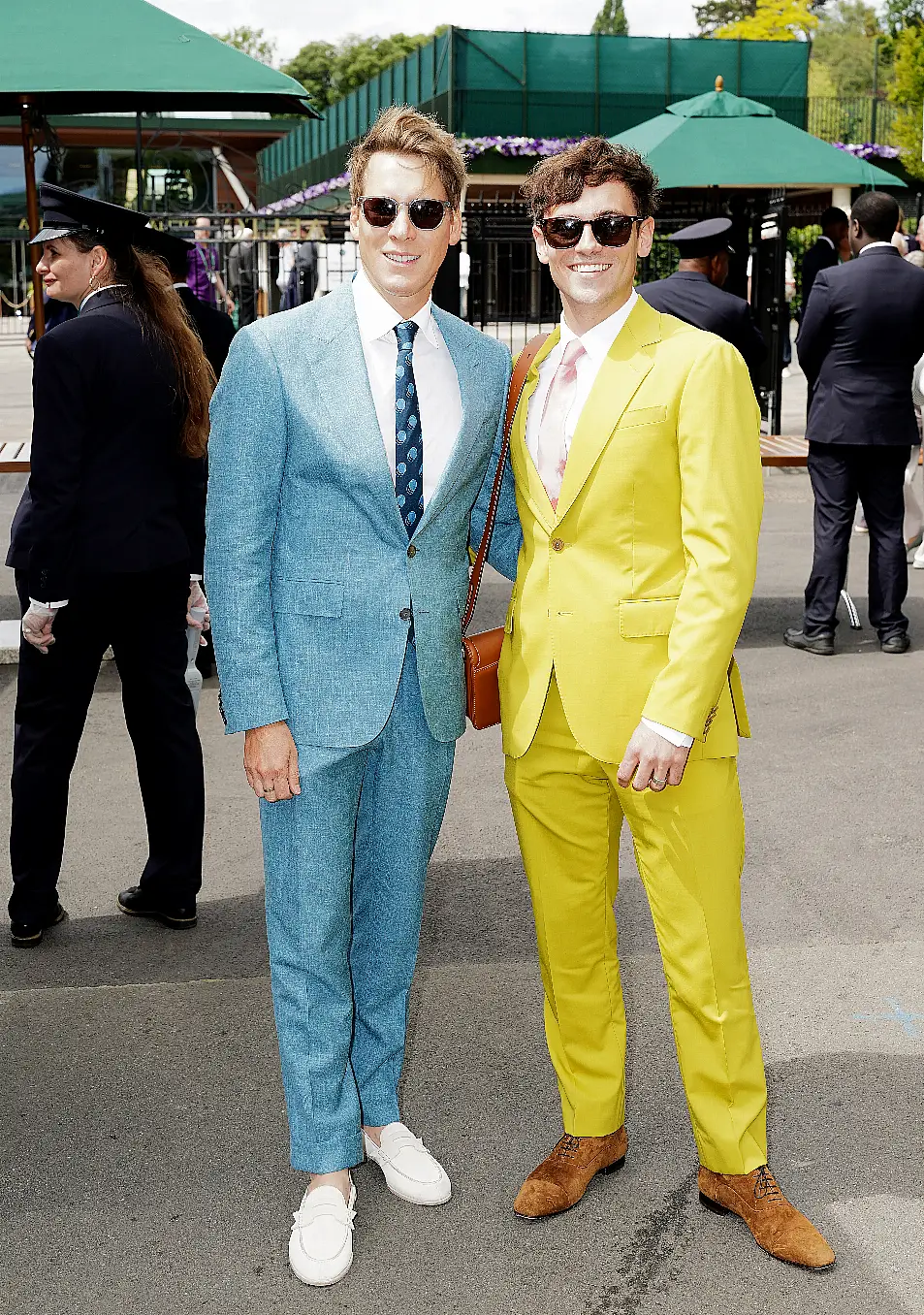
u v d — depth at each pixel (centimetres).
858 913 429
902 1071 337
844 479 704
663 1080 337
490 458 289
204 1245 279
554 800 280
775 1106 322
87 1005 375
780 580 878
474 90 2445
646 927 424
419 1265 272
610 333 263
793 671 691
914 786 536
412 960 302
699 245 658
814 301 688
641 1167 303
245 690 269
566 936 288
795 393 1892
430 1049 353
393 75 2698
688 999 273
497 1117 323
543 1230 282
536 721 272
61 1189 296
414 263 264
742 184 1058
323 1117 282
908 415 693
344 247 1321
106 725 621
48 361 376
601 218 252
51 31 641
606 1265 271
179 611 416
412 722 282
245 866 479
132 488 393
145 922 436
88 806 528
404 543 273
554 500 269
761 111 1129
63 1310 260
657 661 263
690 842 267
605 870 287
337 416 267
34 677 405
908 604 814
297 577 273
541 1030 363
